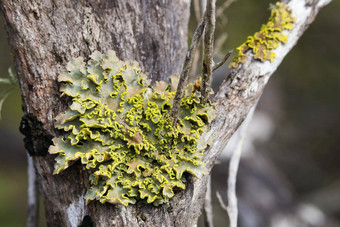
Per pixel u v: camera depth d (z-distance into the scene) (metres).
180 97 0.42
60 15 0.44
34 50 0.43
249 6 0.94
